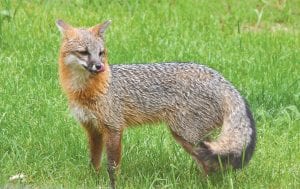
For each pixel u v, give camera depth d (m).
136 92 12.38
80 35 12.06
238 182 12.30
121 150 12.56
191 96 12.23
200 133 12.27
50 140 13.42
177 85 12.30
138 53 17.92
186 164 12.95
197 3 22.61
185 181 12.33
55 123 13.97
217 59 17.94
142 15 20.98
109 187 12.25
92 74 12.02
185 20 21.03
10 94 15.13
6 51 17.86
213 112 12.21
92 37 12.09
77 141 13.41
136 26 20.14
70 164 12.77
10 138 13.52
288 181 12.46
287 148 13.70
